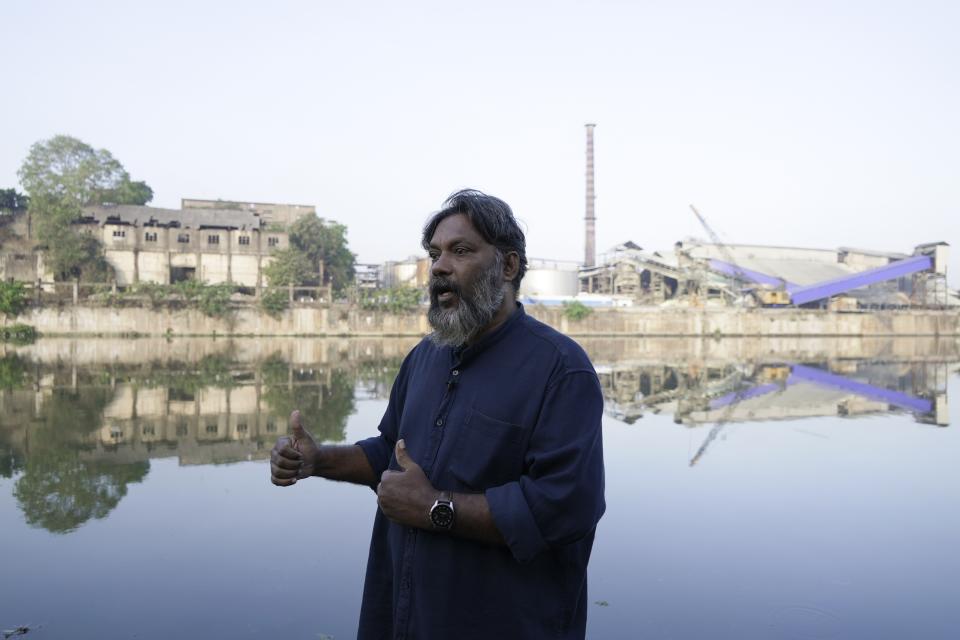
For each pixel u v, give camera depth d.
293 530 7.31
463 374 2.35
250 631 5.01
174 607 5.42
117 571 6.16
